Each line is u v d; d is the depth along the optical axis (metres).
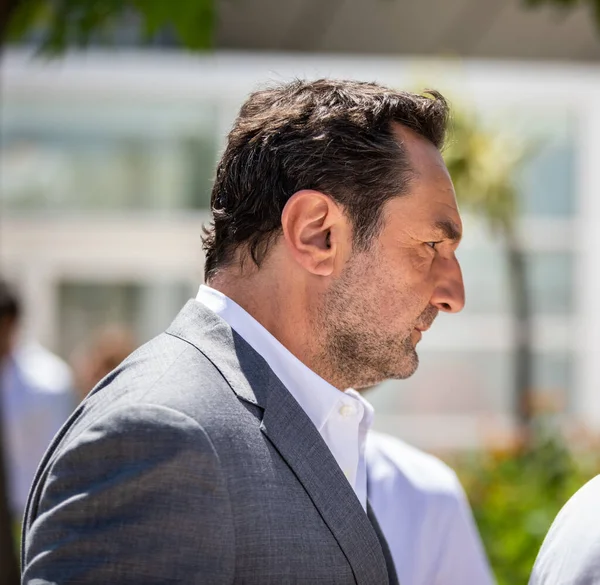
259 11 8.60
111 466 1.40
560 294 12.18
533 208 12.03
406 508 2.26
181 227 11.69
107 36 3.64
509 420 11.70
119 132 11.59
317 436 1.58
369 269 1.64
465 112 9.95
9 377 5.02
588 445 6.14
